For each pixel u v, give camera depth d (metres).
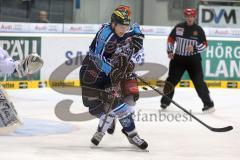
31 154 9.65
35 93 17.92
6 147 10.14
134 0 24.19
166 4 24.39
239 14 23.73
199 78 15.20
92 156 9.61
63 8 23.92
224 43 20.59
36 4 23.84
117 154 9.82
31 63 8.41
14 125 8.69
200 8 23.72
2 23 19.27
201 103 16.77
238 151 10.38
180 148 10.52
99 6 24.05
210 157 9.81
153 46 20.17
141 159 9.48
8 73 8.48
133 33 9.98
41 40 19.41
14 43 19.12
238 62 20.73
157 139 11.34
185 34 15.12
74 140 10.98
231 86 20.75
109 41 9.87
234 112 15.30
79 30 20.12
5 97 8.63
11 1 23.83
